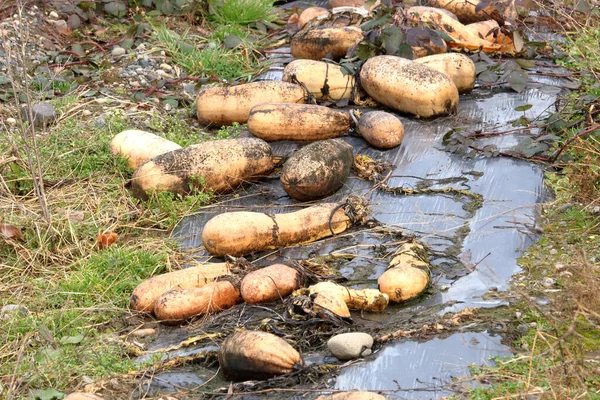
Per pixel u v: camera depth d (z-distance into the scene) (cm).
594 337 283
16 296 316
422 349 286
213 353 292
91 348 296
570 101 379
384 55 398
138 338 303
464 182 348
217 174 353
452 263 317
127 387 285
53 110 394
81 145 373
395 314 301
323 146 348
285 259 325
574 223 326
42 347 296
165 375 288
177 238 340
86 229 342
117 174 366
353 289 304
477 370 278
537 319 291
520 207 335
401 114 385
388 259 321
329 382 280
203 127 398
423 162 359
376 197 347
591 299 285
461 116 382
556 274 304
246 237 324
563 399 262
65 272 325
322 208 334
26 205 351
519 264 313
